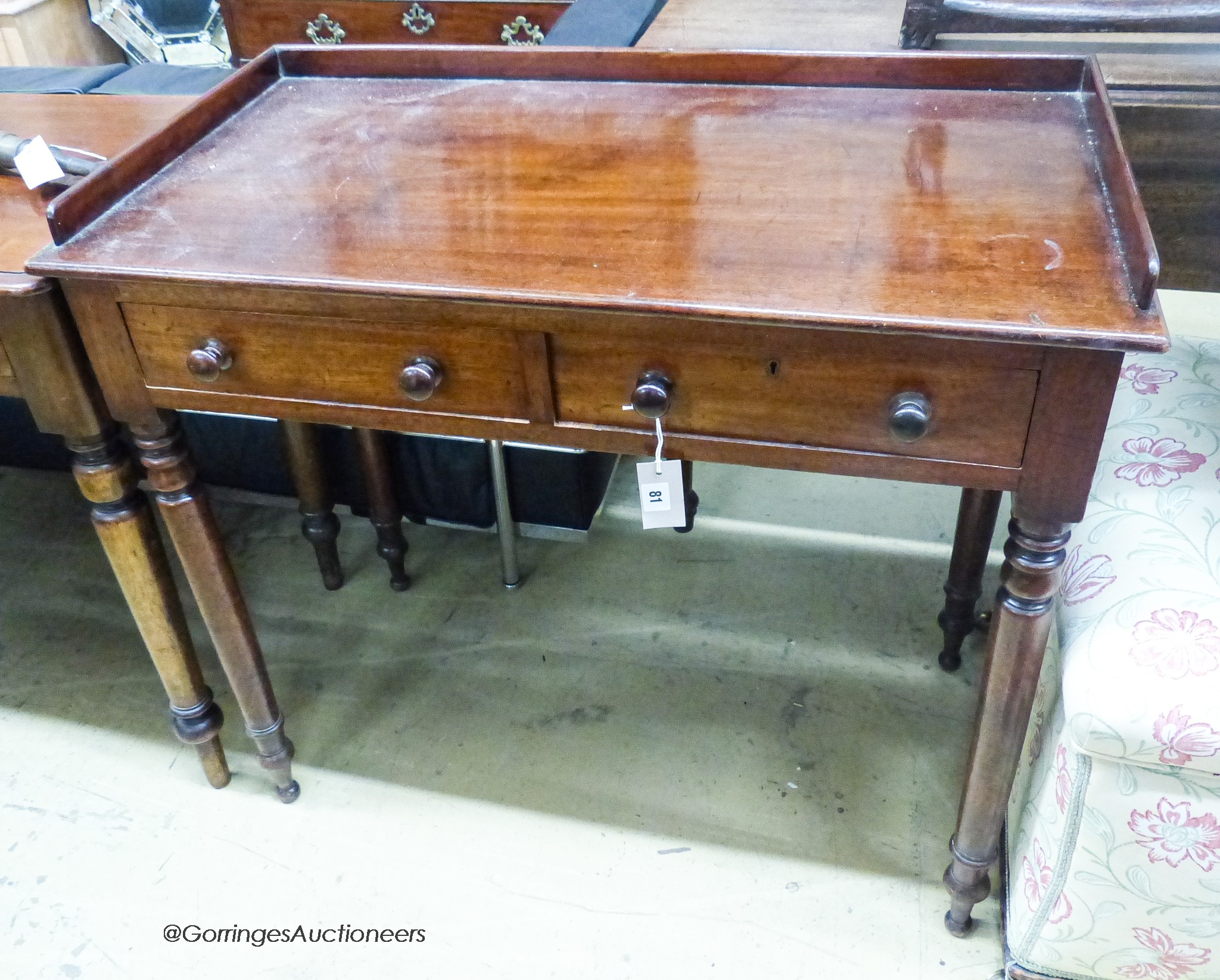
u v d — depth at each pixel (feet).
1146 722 2.71
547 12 6.68
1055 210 2.80
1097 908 3.17
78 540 5.80
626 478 6.08
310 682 4.85
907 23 3.75
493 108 3.67
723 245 2.73
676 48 3.79
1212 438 3.42
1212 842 2.89
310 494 4.99
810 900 3.84
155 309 2.93
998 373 2.44
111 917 3.87
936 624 5.02
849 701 4.63
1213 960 3.18
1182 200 3.47
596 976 3.63
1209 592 2.90
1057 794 3.10
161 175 3.31
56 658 5.03
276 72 3.99
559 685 4.78
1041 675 3.64
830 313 2.40
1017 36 3.99
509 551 5.19
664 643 4.98
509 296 2.56
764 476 6.08
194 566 3.57
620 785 4.30
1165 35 3.92
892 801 4.18
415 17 6.93
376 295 2.66
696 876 3.94
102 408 3.28
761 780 4.30
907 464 2.68
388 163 3.32
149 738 4.60
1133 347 2.24
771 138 3.31
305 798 4.30
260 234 2.93
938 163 3.08
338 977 3.65
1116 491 3.28
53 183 3.65
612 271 2.64
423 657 4.96
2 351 3.14
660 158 3.23
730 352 2.59
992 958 3.62
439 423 2.99
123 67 6.15
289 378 3.00
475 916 3.84
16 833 4.19
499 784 4.33
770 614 5.12
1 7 8.99
